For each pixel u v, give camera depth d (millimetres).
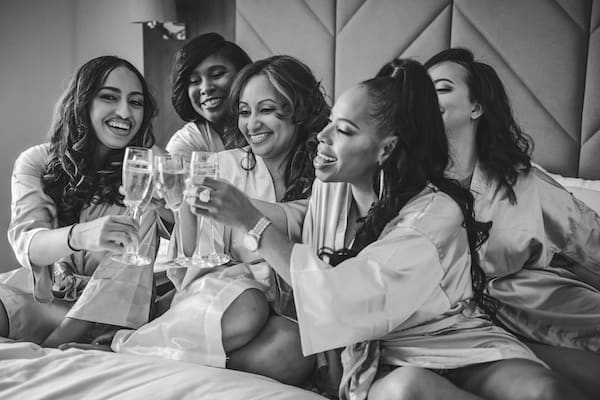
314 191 1847
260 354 1638
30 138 3865
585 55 2680
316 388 1714
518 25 2773
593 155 2689
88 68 2057
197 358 1637
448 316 1560
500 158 1936
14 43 3779
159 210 1951
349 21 3162
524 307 1835
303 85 2004
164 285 2225
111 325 1947
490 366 1439
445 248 1528
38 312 1942
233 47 2752
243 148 2178
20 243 1906
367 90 1617
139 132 2174
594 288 1897
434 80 2000
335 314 1429
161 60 3789
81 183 2043
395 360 1480
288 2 3307
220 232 1944
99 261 2082
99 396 1345
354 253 1624
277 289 1860
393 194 1603
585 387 1587
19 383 1427
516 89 2795
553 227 1947
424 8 2975
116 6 3834
